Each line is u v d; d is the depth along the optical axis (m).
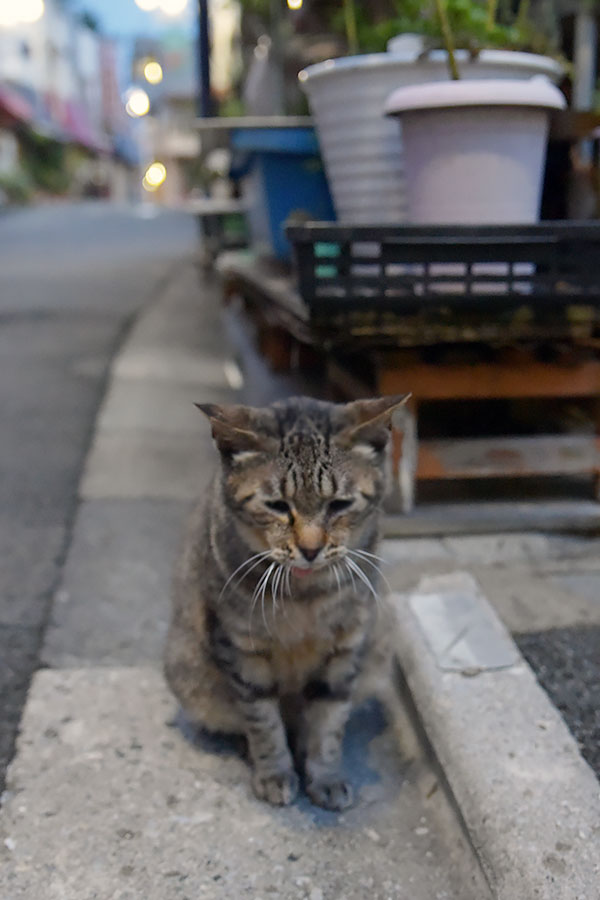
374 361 1.14
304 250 1.01
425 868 0.79
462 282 1.03
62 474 1.43
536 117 1.07
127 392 1.81
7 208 8.16
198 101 2.31
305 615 0.83
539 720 0.86
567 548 1.15
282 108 1.93
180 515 1.30
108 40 14.61
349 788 0.86
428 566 1.11
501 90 1.04
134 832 0.81
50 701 0.95
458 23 1.21
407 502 1.16
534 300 1.03
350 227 1.00
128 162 16.50
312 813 0.84
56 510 1.32
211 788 0.87
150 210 8.53
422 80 1.18
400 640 0.98
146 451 1.51
